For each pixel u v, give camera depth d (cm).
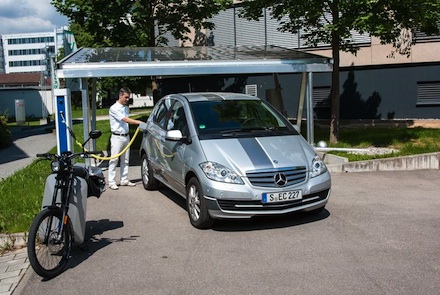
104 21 1436
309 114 1141
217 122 698
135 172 1086
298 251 532
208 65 1029
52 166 498
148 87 2025
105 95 2534
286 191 595
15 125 3197
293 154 638
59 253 496
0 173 1095
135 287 452
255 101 775
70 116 1020
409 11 1027
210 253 536
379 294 417
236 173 595
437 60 1579
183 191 688
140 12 1404
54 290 452
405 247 536
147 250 554
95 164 1170
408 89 1644
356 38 1703
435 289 423
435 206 717
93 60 1012
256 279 459
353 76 1736
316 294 422
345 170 1009
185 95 796
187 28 1620
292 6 1056
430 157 1032
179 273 481
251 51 1292
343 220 649
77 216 525
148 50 1302
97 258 532
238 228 627
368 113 1722
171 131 690
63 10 1430
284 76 1864
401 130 1380
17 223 645
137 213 725
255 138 663
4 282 480
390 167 1017
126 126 905
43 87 4131
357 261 496
